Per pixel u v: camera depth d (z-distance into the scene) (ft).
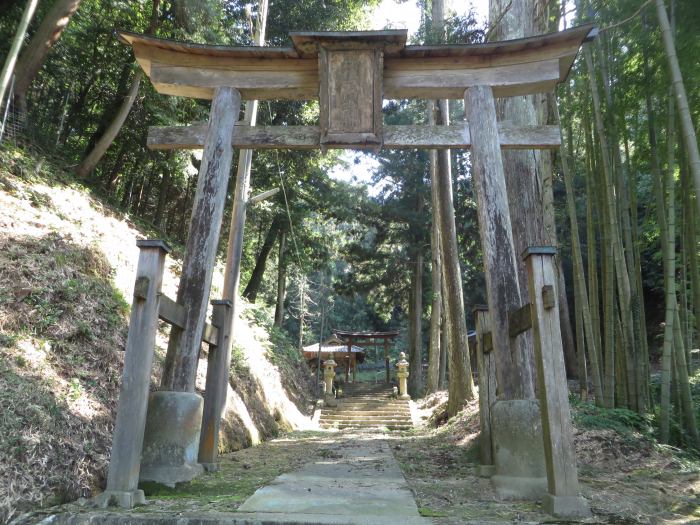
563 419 10.05
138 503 10.14
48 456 10.43
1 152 23.70
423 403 48.78
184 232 44.83
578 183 50.14
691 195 21.12
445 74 15.98
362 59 15.58
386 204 63.57
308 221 61.46
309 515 9.21
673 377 20.83
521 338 13.29
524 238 20.36
